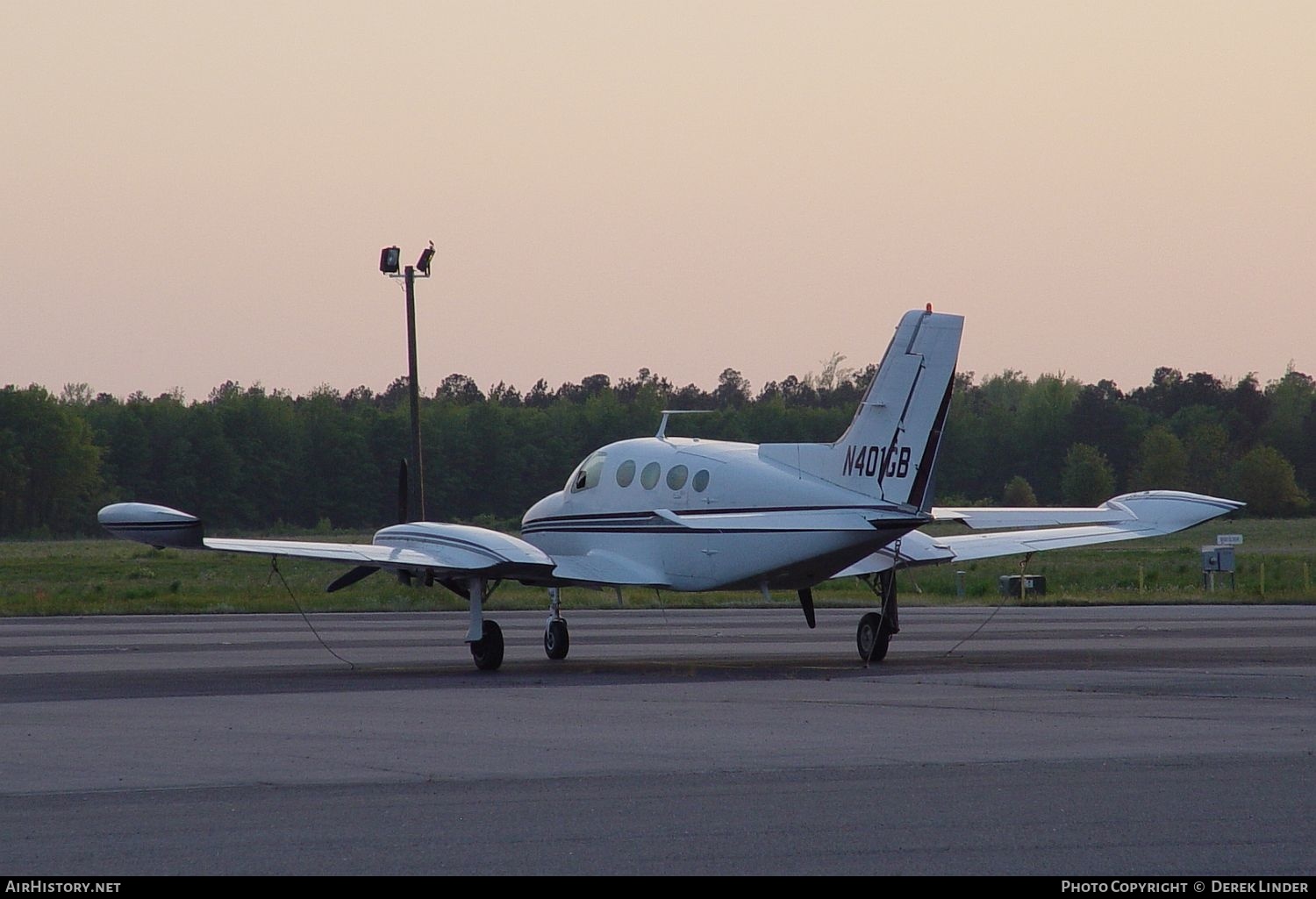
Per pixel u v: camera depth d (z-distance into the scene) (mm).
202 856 32344
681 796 39031
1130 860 31531
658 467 82688
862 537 73438
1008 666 77000
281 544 77125
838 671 75562
